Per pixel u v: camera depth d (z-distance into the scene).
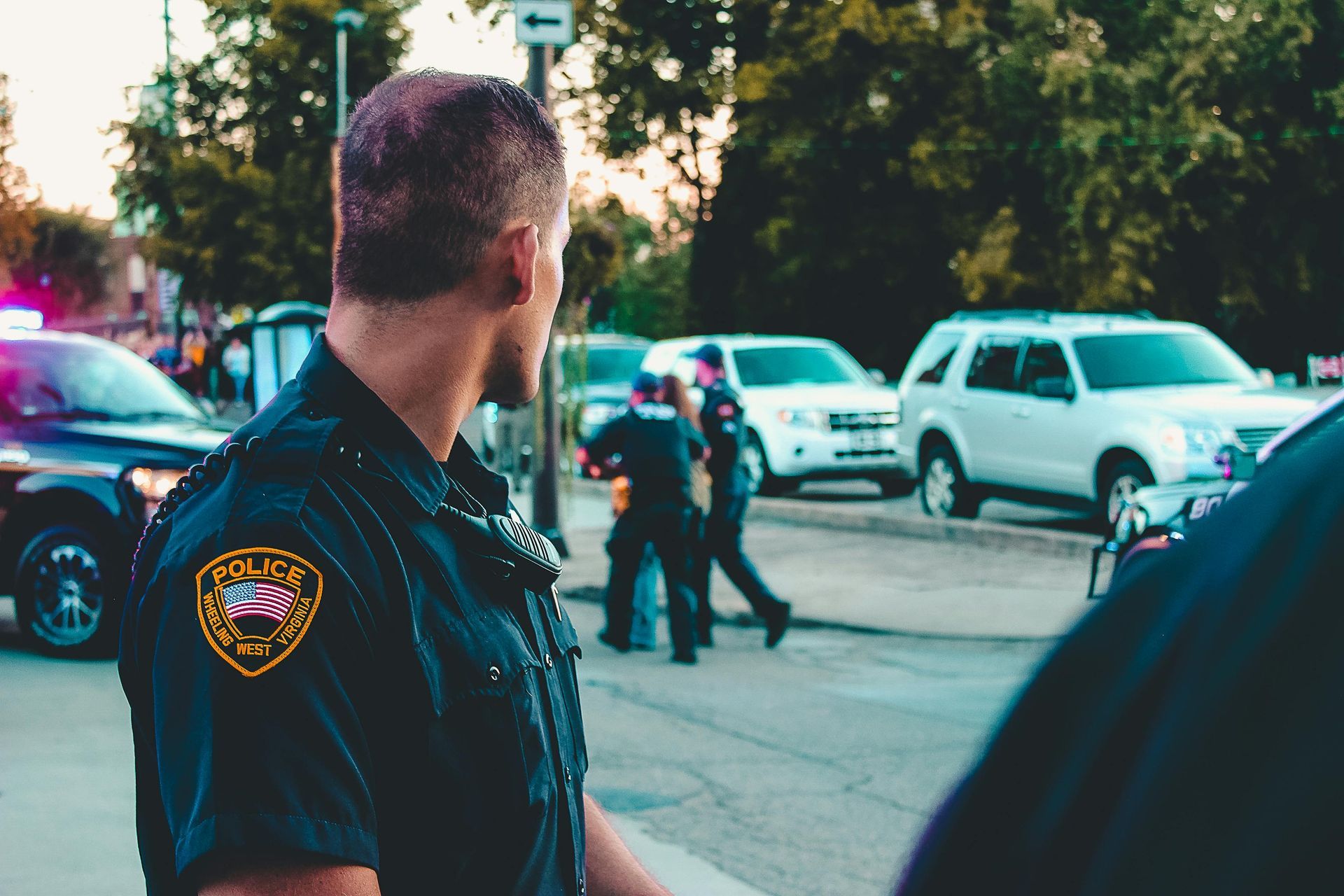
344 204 1.43
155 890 1.34
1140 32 29.02
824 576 12.05
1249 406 12.14
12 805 5.44
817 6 32.91
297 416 1.37
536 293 1.45
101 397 9.16
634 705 7.47
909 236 32.94
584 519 16.25
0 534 8.51
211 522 1.29
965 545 13.61
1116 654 0.64
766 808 5.59
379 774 1.28
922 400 15.06
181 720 1.22
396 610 1.30
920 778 6.02
